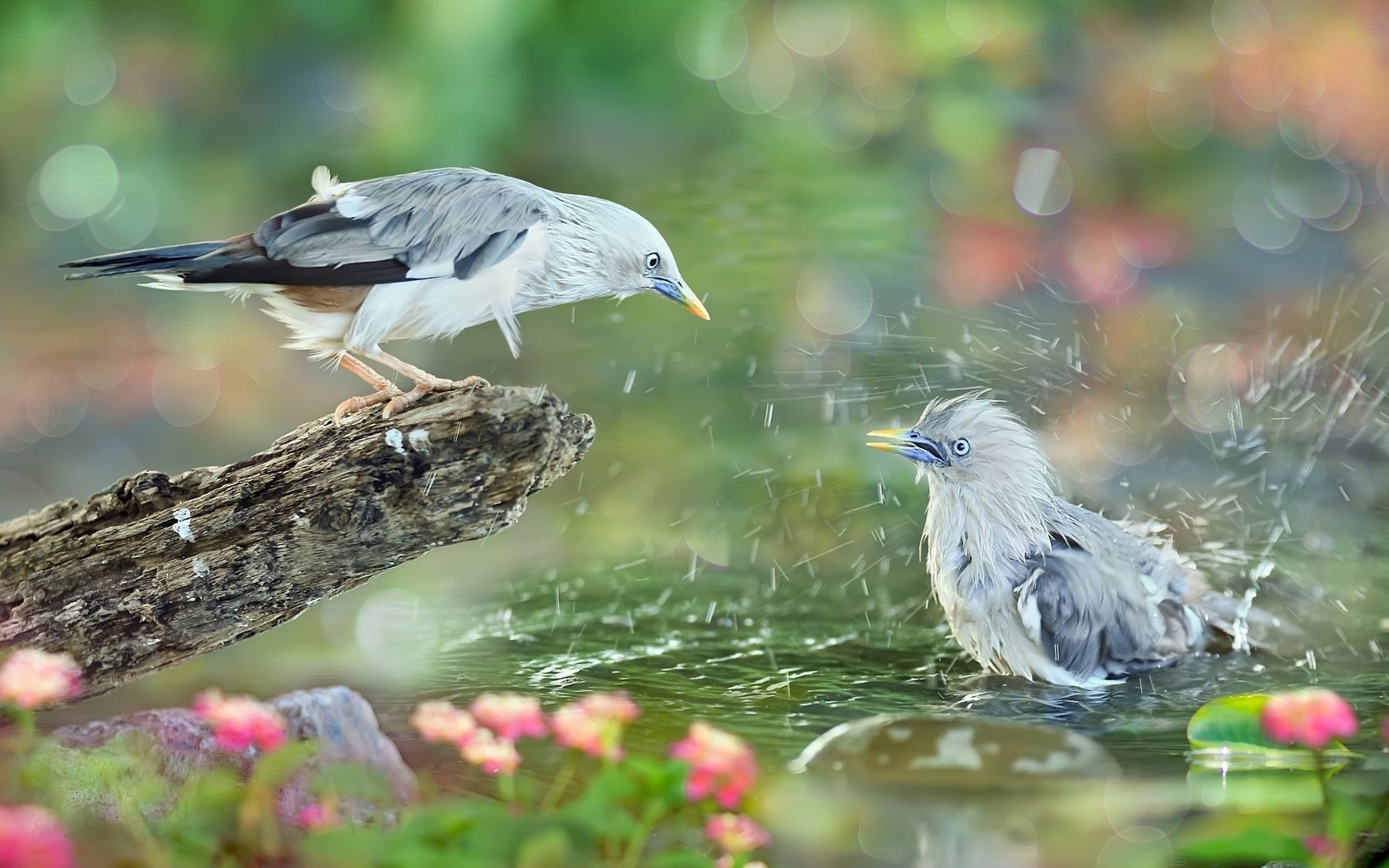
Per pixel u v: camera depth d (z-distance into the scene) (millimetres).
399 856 5551
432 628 10047
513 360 17188
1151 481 13336
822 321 17297
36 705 6691
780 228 19828
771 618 10328
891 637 9953
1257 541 11742
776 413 15031
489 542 12477
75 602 7230
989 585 9352
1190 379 16062
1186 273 19797
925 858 6293
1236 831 6254
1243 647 9609
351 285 8086
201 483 7172
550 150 21891
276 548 7152
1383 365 16328
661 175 21719
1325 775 6852
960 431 9539
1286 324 17844
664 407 15469
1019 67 22094
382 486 7020
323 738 6883
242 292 8297
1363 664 9234
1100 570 9383
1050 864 6223
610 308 18031
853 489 13281
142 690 8453
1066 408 15117
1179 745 7535
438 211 8320
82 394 17453
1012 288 18953
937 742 7145
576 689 8617
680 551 12078
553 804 6535
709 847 6223
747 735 7734
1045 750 7070
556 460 7152
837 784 6891
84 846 6027
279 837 6105
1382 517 12273
